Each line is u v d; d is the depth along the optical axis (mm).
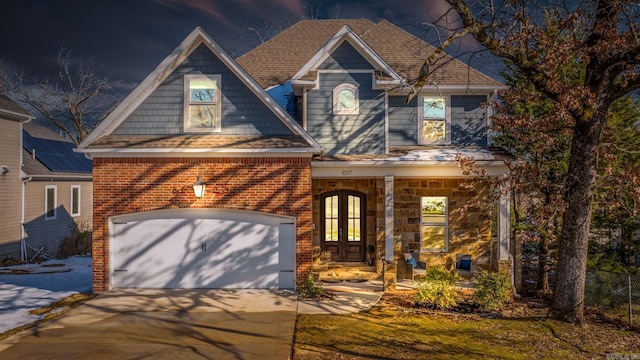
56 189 24625
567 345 8961
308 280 12352
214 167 12719
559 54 10500
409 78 14961
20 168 21531
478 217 15320
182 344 8531
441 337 9242
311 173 13539
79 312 10594
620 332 10016
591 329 10148
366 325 9922
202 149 12461
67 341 8672
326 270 15164
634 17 10172
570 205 10734
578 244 10578
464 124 15523
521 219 15859
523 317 10984
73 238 25391
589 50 10141
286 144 12625
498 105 13578
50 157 26031
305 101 14312
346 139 14320
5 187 20531
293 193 12758
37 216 22859
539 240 13117
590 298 12867
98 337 8891
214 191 12727
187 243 12875
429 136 15562
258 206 12750
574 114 10086
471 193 15305
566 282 10664
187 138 12859
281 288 12898
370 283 14062
